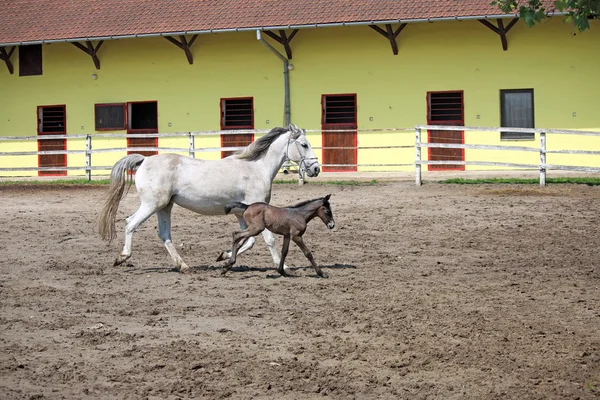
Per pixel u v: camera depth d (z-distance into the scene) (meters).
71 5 28.31
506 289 10.98
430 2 24.14
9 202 20.31
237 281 11.49
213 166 11.97
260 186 12.09
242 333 8.76
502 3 9.02
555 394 7.00
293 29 24.91
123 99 27.03
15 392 6.82
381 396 6.95
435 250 14.08
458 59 24.30
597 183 20.77
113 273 12.09
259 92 25.84
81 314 9.56
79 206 19.55
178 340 8.45
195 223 17.06
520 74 23.92
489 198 19.14
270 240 11.83
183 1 27.02
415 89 24.64
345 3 24.94
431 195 19.78
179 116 26.56
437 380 7.33
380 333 8.74
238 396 6.88
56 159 27.78
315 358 7.89
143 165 11.87
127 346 8.22
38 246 14.43
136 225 11.91
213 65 26.17
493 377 7.41
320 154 25.47
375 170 25.08
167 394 6.88
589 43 23.44
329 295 10.60
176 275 11.93
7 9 28.78
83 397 6.77
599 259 13.19
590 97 23.52
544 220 16.59
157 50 26.61
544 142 20.52
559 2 8.73
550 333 8.77
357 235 15.48
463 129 20.89
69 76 27.45
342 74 25.12
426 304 10.07
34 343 8.27
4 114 28.08
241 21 25.02
